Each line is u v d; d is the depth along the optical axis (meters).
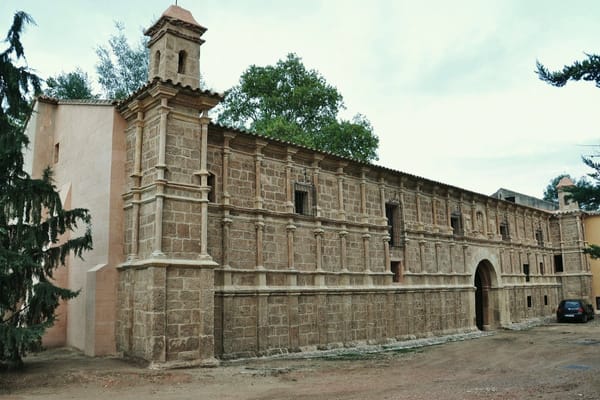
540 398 11.22
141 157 17.09
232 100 39.84
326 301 21.75
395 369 16.59
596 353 20.55
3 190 13.27
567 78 9.63
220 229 18.66
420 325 26.75
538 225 42.16
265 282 19.56
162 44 17.50
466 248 31.33
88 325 16.78
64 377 13.13
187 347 15.67
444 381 14.13
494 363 18.22
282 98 38.88
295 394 12.02
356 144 38.44
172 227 16.08
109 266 16.94
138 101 17.02
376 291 24.20
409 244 27.08
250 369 15.84
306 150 21.81
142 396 11.50
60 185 20.75
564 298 43.50
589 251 12.48
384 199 25.81
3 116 13.05
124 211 17.45
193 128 17.17
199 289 16.27
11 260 12.39
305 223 21.69
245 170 19.92
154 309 15.10
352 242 23.72
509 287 35.53
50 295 13.73
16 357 13.84
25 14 12.88
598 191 10.32
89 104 19.12
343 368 16.70
